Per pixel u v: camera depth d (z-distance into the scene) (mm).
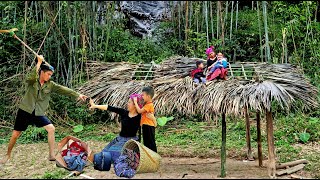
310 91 5844
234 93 5453
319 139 8594
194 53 11125
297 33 11000
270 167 5621
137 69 7023
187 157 7383
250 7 13898
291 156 7277
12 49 11266
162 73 6891
